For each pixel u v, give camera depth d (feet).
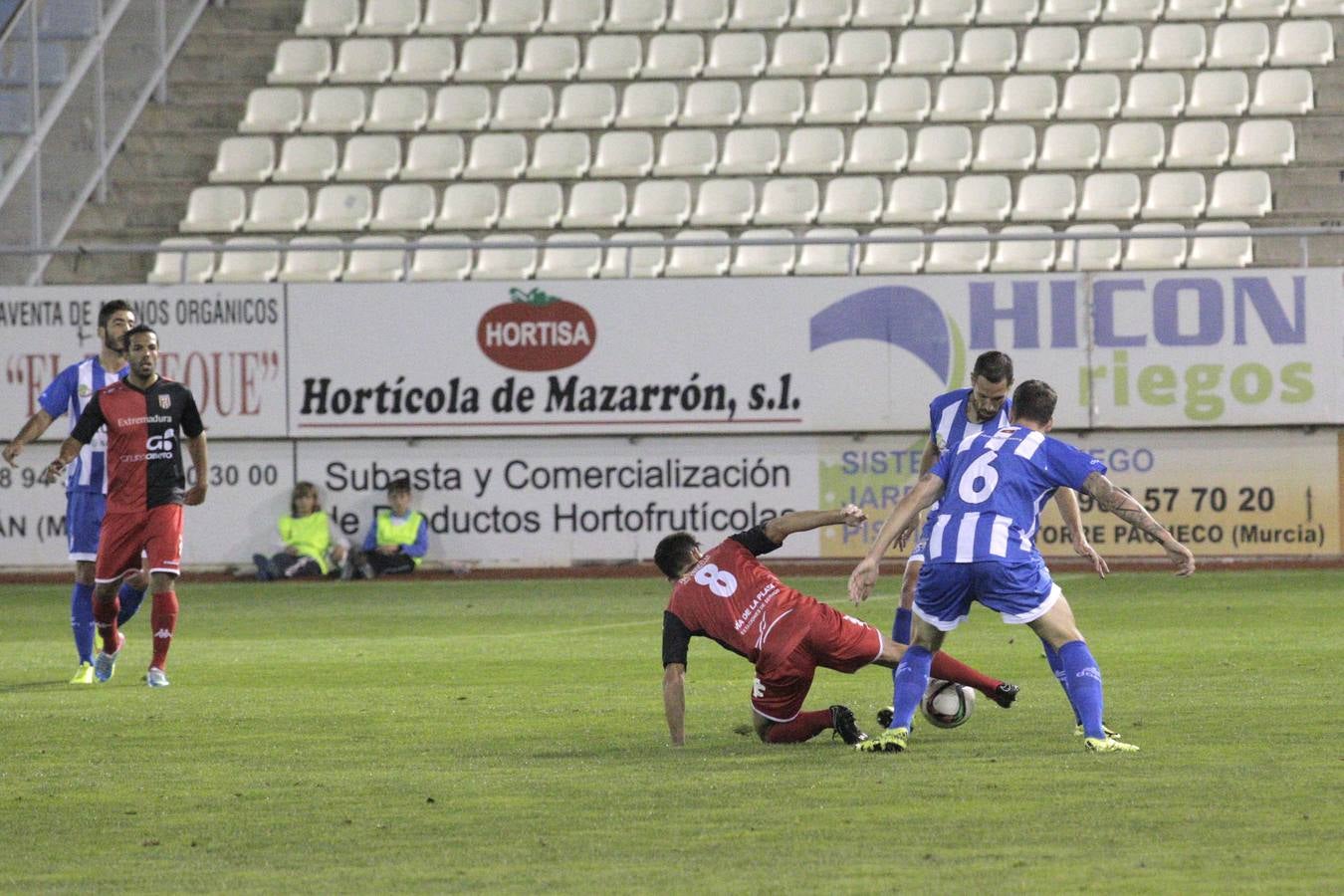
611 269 245.04
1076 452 85.51
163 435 121.19
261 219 260.42
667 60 286.46
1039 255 240.53
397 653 141.08
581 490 213.66
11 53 231.30
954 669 92.99
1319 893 59.36
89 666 126.21
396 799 78.18
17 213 229.66
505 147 271.28
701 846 67.51
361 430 214.07
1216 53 277.64
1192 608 163.84
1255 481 208.03
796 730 91.09
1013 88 273.95
